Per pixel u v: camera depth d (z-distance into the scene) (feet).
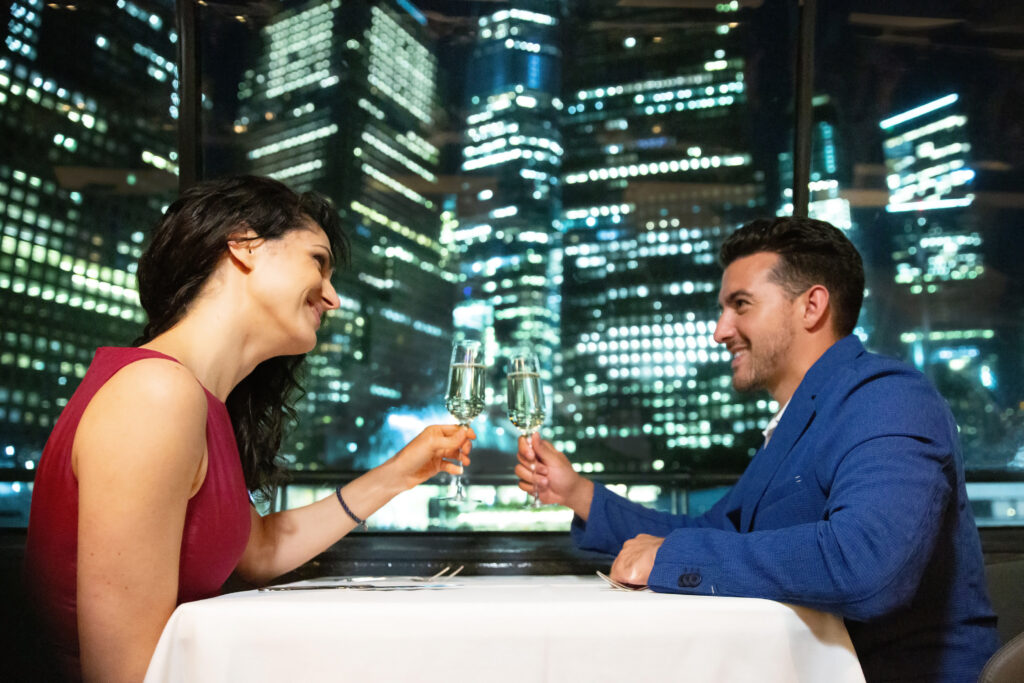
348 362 9.04
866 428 3.68
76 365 7.72
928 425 3.64
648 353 9.05
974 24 7.93
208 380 3.57
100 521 2.81
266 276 3.71
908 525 3.17
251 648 2.70
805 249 4.98
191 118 7.63
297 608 2.75
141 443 2.89
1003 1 7.89
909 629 3.74
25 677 6.03
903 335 8.20
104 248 7.77
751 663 2.88
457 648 2.75
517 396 4.78
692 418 8.73
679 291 9.09
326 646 2.71
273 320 3.76
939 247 8.23
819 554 3.09
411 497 7.46
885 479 3.35
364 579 4.59
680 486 8.06
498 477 7.62
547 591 3.50
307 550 4.58
